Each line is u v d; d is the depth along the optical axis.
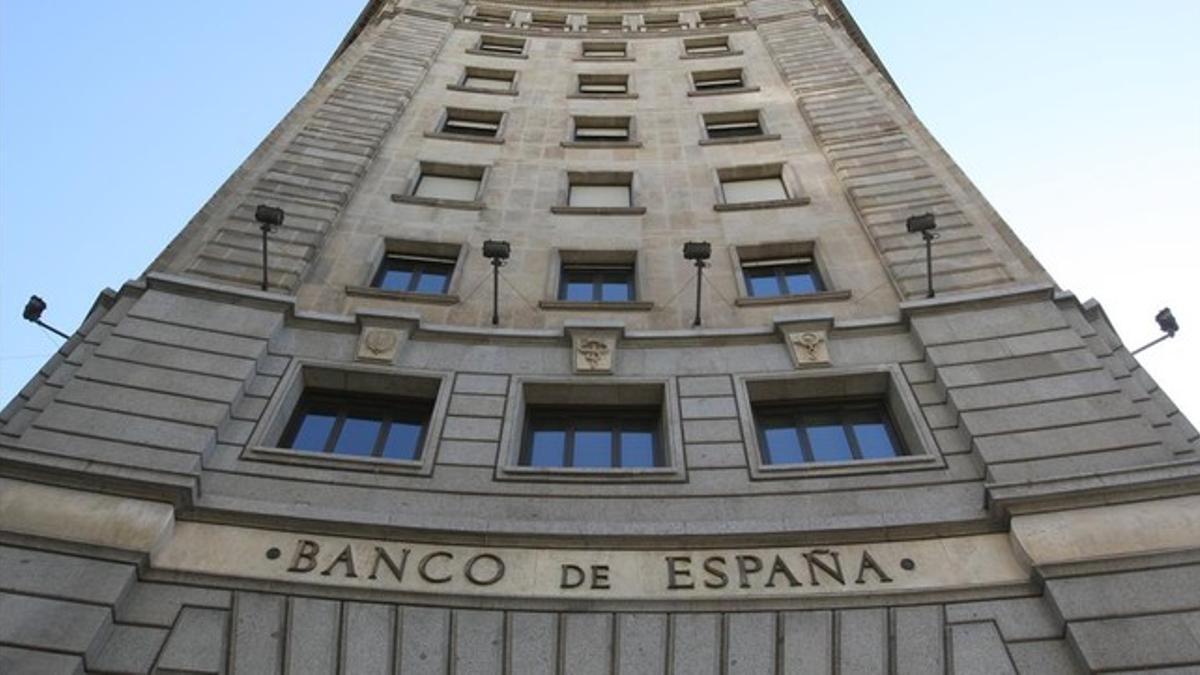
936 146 19.28
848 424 13.02
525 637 9.45
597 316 15.02
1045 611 9.48
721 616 9.62
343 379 13.13
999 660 9.13
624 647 9.38
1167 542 9.55
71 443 10.82
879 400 13.23
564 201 18.64
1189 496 9.96
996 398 12.02
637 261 16.58
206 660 8.98
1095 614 9.08
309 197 17.30
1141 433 11.10
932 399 12.52
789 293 16.00
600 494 11.30
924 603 9.69
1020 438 11.33
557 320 14.86
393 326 13.85
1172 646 8.66
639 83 25.11
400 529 10.33
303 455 11.45
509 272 16.06
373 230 17.05
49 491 9.98
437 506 11.03
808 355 13.45
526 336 13.92
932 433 11.96
